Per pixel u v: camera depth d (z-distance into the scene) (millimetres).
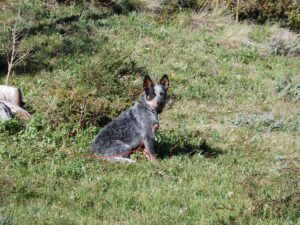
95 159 10148
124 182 9273
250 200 8633
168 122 13555
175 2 21672
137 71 15867
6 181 8695
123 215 8133
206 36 19703
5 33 17312
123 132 10367
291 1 22125
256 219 8164
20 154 10062
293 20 21875
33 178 9094
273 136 13125
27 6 19359
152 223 7879
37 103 13156
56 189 8844
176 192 9016
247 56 18750
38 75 15781
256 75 17547
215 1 21766
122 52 16578
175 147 11109
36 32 17859
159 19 20484
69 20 18953
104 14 19906
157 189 9062
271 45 19656
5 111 11625
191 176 9836
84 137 11023
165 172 9898
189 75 16812
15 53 16078
